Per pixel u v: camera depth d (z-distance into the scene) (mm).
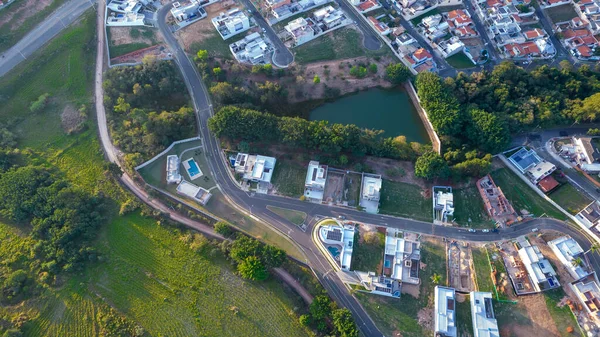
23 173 122500
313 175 131375
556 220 122375
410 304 112125
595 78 147000
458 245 120562
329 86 155375
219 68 151125
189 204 128250
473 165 127000
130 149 135750
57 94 146875
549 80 148375
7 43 153000
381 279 113875
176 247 118562
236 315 109062
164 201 127875
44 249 112875
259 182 132750
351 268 117812
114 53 157000
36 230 114812
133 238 119812
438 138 140625
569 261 111125
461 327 108188
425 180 133500
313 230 125125
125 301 109812
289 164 137125
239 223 125938
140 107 148250
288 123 134500
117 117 142500
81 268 112500
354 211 128000
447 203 125312
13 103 143625
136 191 130250
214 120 135250
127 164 131000
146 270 114938
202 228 123312
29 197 118500
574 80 145250
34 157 132625
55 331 104125
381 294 113375
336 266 118375
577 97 144125
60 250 112688
